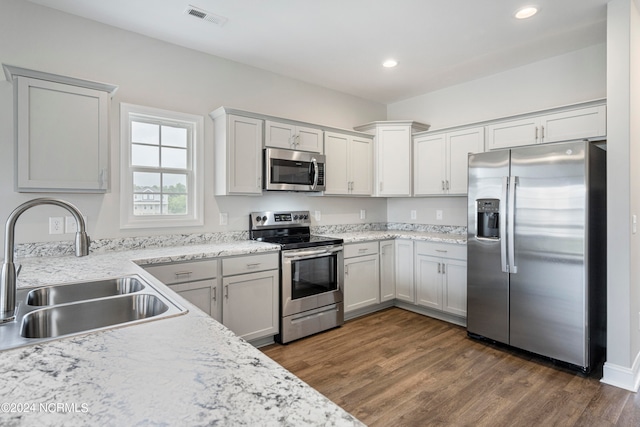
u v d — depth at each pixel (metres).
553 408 2.02
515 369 2.49
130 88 2.74
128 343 0.90
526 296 2.65
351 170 3.90
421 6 2.40
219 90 3.21
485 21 2.60
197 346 0.88
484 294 2.93
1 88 2.23
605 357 2.69
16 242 2.28
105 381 0.70
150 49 2.83
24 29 2.32
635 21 2.34
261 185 3.16
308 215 3.79
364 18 2.56
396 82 3.90
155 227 2.84
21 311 1.16
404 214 4.49
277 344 2.97
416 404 2.07
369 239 3.65
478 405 2.05
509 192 2.70
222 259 2.63
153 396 0.64
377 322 3.51
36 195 2.34
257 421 0.55
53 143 2.13
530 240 2.61
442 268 3.48
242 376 0.72
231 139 2.97
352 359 2.67
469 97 3.88
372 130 4.14
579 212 2.38
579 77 3.10
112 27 2.66
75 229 2.49
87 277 1.67
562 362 2.50
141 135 2.84
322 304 3.22
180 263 2.44
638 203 2.45
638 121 2.42
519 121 3.17
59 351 0.85
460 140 3.61
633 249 2.32
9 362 0.79
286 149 3.27
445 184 3.74
